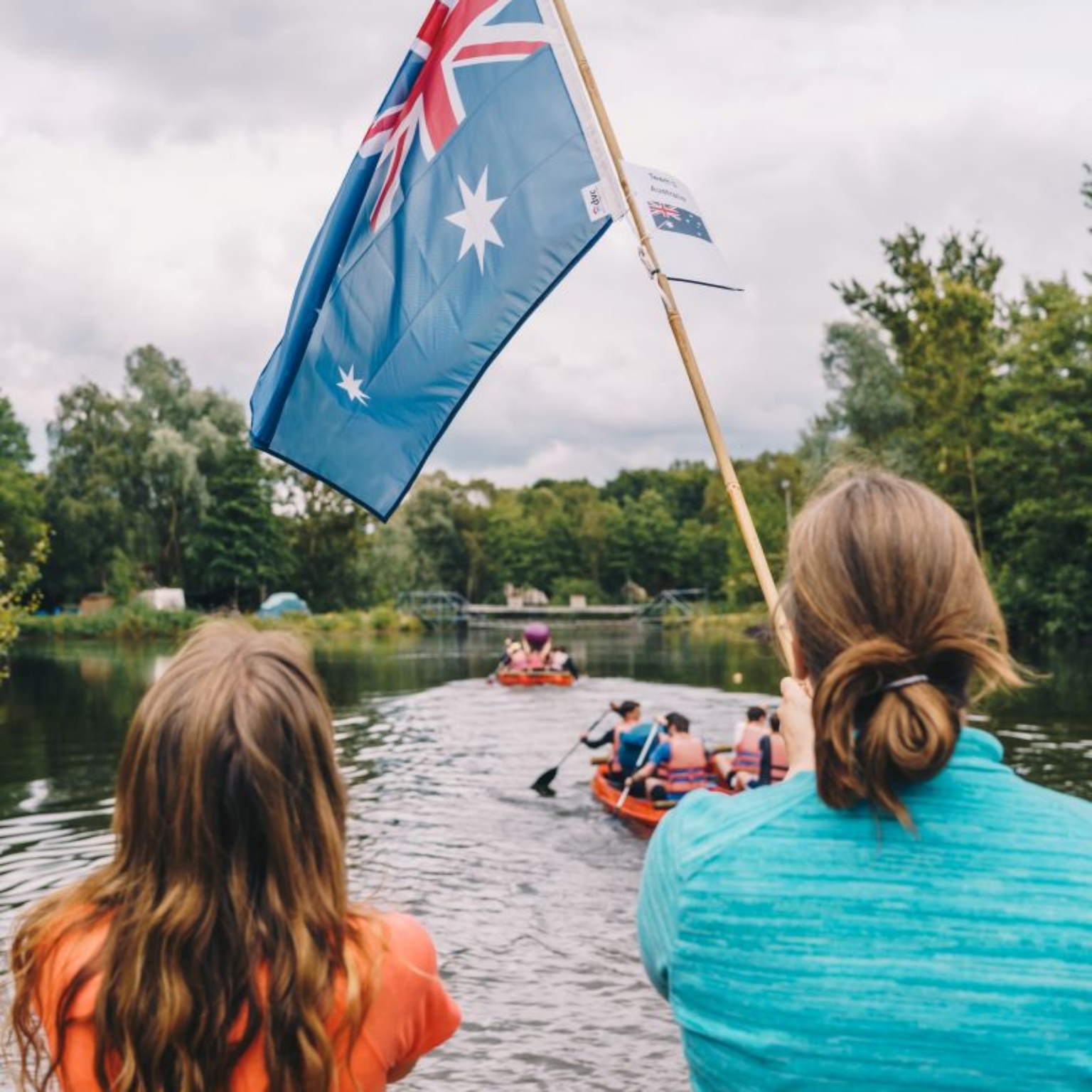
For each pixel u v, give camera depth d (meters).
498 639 54.25
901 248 48.66
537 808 11.91
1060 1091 1.24
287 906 1.52
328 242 4.37
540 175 4.26
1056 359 37.34
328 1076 1.48
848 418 48.41
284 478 74.44
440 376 4.25
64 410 60.34
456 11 4.39
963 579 1.39
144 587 62.25
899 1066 1.26
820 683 1.35
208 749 1.53
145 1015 1.47
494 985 6.68
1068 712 19.27
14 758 15.62
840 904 1.31
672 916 1.41
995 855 1.30
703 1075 1.37
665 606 81.50
